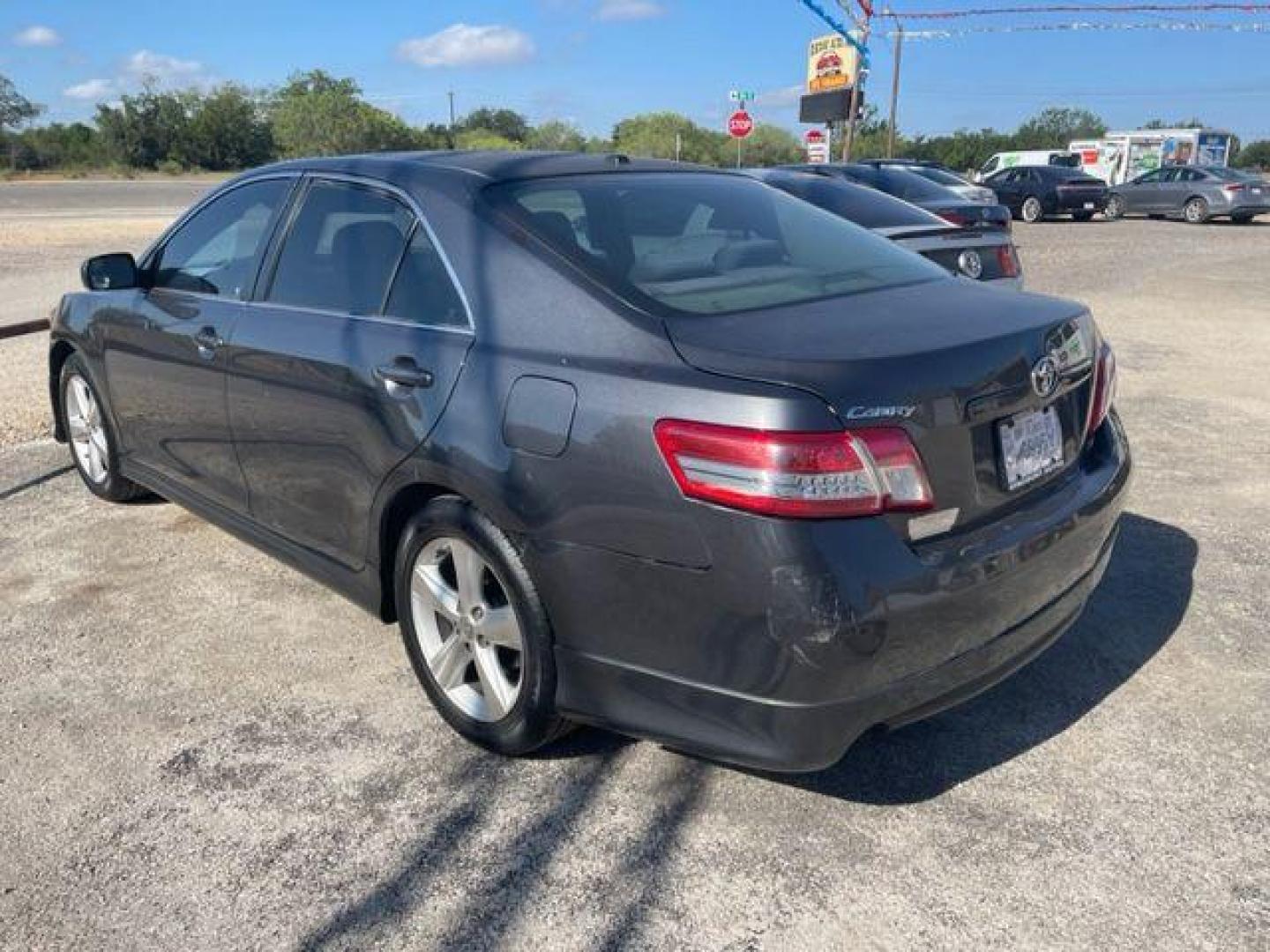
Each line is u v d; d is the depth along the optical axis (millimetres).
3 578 4488
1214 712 3348
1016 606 2748
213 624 4055
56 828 2887
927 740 3219
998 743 3203
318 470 3568
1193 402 7234
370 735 3309
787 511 2383
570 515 2699
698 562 2492
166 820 2912
